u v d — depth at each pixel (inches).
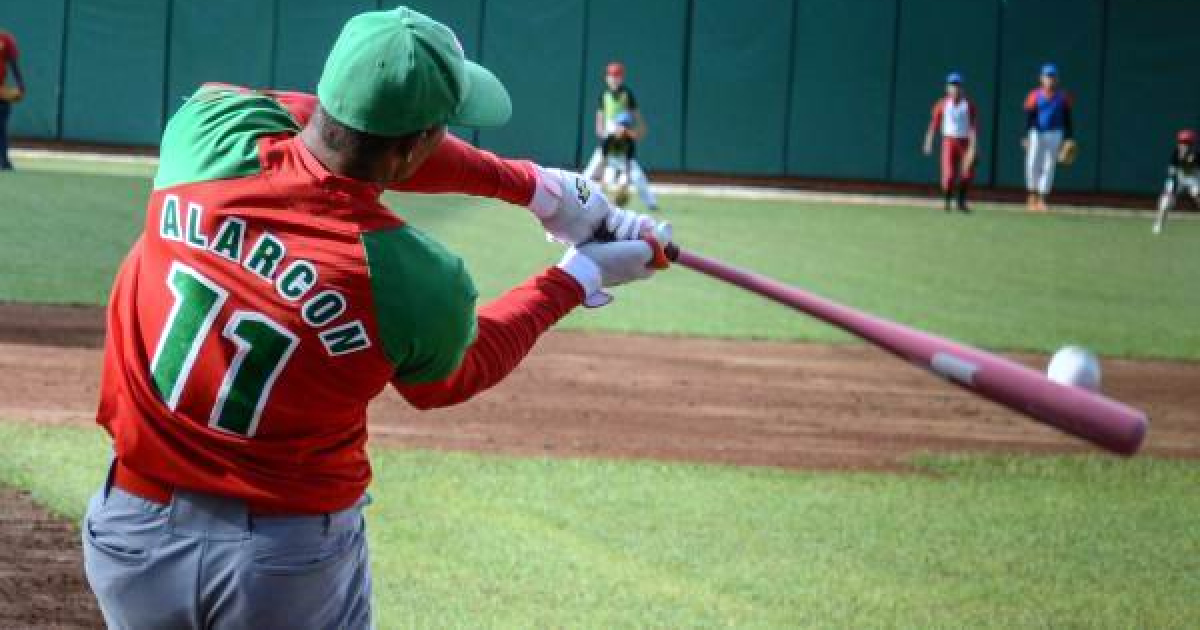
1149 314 1546.5
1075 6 3016.7
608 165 2390.5
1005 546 711.1
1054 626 601.0
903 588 639.1
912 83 3038.9
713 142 3036.4
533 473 788.0
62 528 645.9
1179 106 3036.4
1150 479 857.5
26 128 2861.7
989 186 3063.5
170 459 286.4
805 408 1011.9
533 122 2992.1
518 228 1926.7
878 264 1825.8
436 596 591.2
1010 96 3038.9
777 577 642.2
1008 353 1263.5
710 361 1158.3
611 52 2999.5
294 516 289.9
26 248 1499.8
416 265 283.3
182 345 283.3
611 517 716.7
